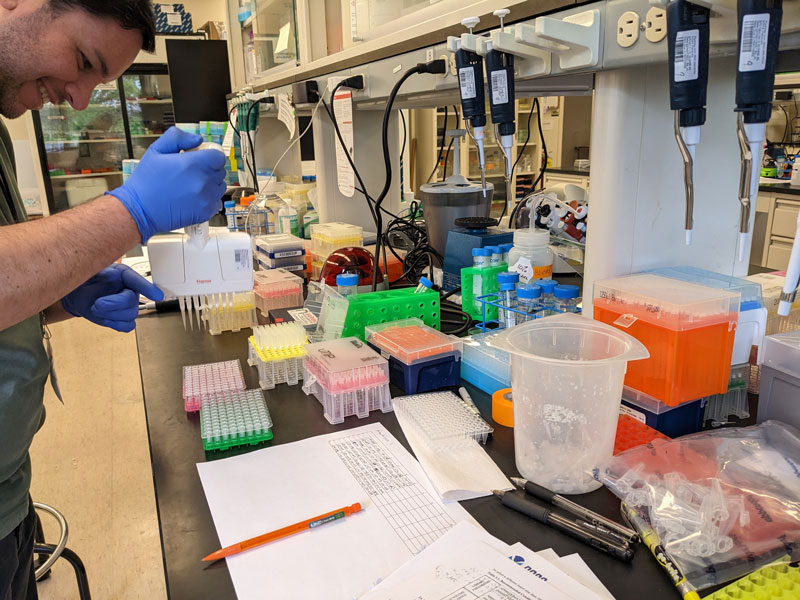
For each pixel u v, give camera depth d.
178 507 0.77
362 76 1.53
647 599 0.60
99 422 2.68
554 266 1.75
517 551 0.66
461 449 0.88
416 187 4.24
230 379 1.14
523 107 4.54
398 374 1.10
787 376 0.86
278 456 0.89
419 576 0.62
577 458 0.78
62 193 5.95
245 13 3.03
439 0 1.21
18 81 0.76
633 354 0.75
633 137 0.95
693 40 0.60
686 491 0.72
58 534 1.99
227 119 3.57
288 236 2.11
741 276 1.11
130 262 2.26
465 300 1.44
